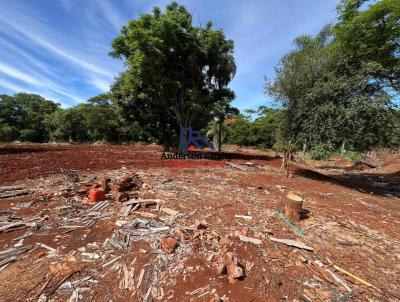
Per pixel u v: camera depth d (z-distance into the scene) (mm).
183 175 7777
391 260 3354
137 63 11219
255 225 4090
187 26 12531
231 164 10602
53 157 10930
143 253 3062
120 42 13445
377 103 7113
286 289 2584
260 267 2914
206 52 12727
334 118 7875
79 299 2309
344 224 4531
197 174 8086
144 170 8383
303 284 2680
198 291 2484
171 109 15133
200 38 12984
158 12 12320
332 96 7965
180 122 14227
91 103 34875
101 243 3285
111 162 10180
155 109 15453
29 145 18312
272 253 3219
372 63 7336
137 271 2730
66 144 22281
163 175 7562
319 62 8312
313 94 8109
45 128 33469
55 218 4012
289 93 9078
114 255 3018
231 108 15383
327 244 3658
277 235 3787
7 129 29984
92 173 7566
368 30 7918
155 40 10609
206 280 2646
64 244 3230
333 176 11367
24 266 2746
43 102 37531
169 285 2551
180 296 2412
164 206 4742
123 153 14539
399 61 7965
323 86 7910
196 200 5211
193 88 13469
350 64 8031
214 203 5074
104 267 2781
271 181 7898
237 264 2850
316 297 2492
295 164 14102
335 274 2908
